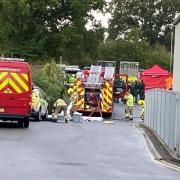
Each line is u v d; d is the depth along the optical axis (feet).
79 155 62.49
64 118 117.70
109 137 85.35
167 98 78.02
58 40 224.53
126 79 201.77
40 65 205.05
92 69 143.43
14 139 75.36
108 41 363.35
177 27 149.38
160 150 73.10
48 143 72.69
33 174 47.55
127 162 59.21
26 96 94.27
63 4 228.84
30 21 221.05
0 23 216.33
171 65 362.53
